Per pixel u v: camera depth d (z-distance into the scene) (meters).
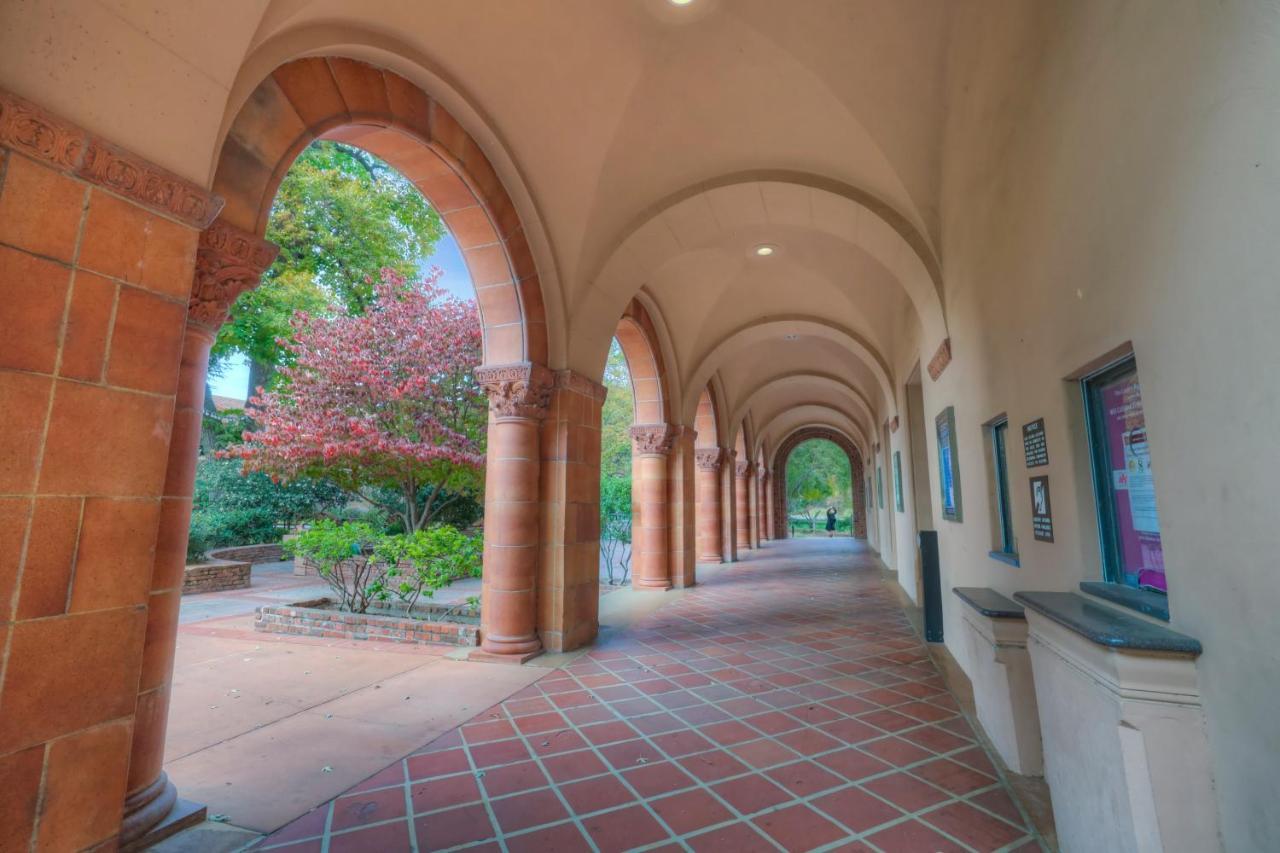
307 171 14.69
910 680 5.20
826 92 5.14
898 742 3.83
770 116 5.60
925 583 6.75
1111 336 2.35
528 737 3.90
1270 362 1.48
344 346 10.52
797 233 8.40
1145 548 2.40
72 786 1.97
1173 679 1.86
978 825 2.82
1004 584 4.07
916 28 4.41
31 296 1.90
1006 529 4.35
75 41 1.98
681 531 11.21
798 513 40.44
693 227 7.01
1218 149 1.65
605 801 3.07
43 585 1.91
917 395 9.16
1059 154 2.78
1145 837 1.81
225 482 15.29
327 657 5.85
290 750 3.67
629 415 26.06
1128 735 1.87
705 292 10.34
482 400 11.38
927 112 4.95
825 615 8.28
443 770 3.42
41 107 1.89
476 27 4.43
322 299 15.06
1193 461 1.84
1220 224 1.66
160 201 2.26
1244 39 1.52
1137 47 2.07
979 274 4.31
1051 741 2.56
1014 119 3.39
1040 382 3.16
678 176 6.39
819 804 3.03
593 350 6.95
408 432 10.77
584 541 6.68
